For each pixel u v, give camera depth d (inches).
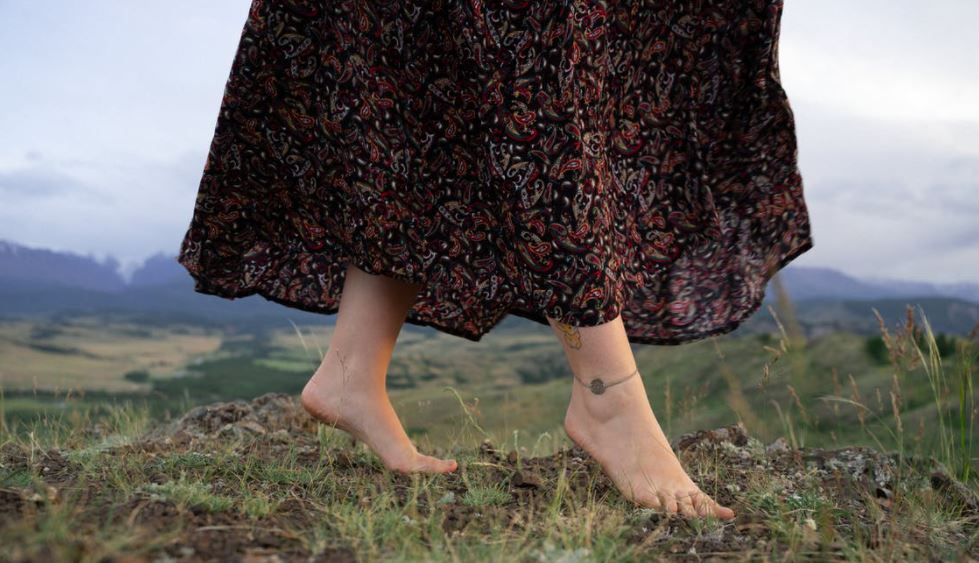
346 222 76.4
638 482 73.2
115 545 47.9
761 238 86.1
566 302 71.2
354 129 74.4
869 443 109.0
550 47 70.1
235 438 109.0
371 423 85.0
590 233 70.9
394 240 75.2
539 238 70.9
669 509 70.8
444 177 76.8
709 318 85.0
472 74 73.9
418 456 85.3
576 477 86.5
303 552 54.5
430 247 77.0
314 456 96.3
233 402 127.3
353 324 85.0
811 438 110.2
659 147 82.7
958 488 89.7
